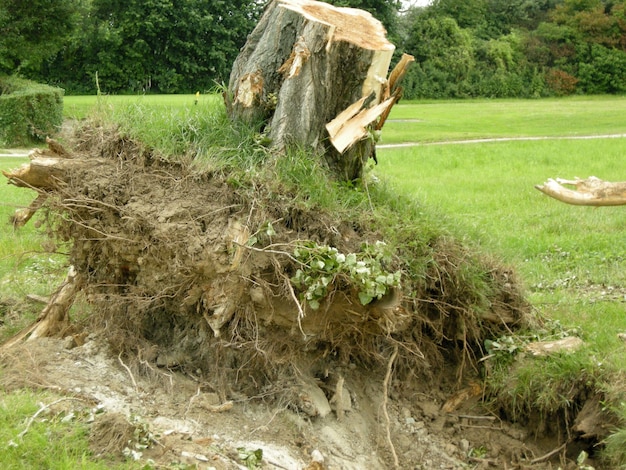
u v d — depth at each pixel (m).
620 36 54.97
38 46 29.00
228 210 5.05
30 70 39.38
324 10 5.91
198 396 5.04
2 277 7.60
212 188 5.23
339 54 5.58
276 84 5.90
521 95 52.88
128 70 42.72
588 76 53.94
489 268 5.94
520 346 5.74
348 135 5.57
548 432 5.50
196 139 5.60
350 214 5.34
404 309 5.14
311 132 5.62
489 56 54.00
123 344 5.43
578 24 55.19
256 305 5.01
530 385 5.47
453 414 5.70
